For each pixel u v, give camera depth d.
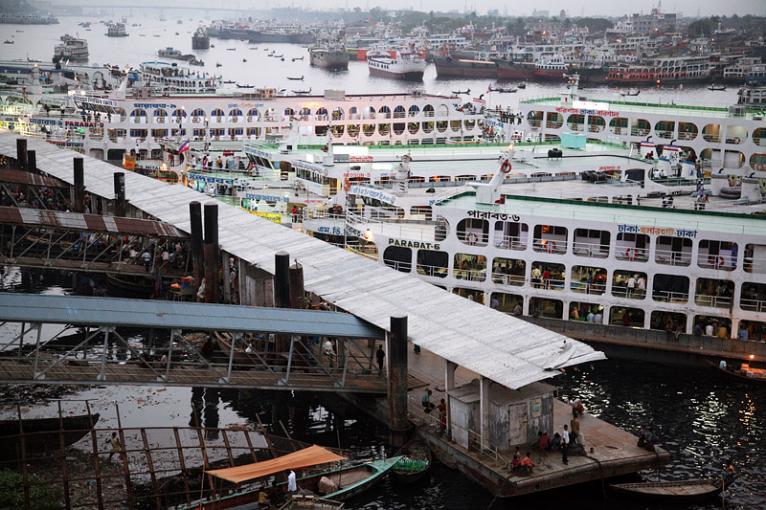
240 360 87.69
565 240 99.94
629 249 97.62
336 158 135.62
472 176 131.62
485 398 71.56
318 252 100.62
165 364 80.56
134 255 113.25
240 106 174.50
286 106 177.25
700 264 96.06
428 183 126.38
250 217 115.81
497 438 71.44
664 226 96.19
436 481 72.25
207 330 75.88
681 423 83.19
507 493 68.31
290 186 135.88
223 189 138.88
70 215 110.38
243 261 101.50
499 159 137.38
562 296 99.00
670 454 74.25
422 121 183.88
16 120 180.75
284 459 68.44
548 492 70.81
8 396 84.31
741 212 111.38
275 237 107.00
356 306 84.06
